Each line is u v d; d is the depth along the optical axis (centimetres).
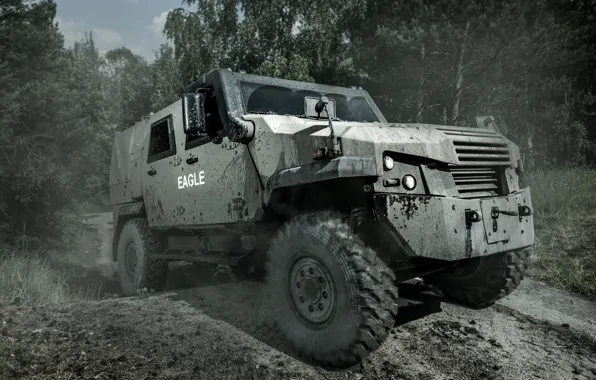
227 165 410
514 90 1224
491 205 326
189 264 753
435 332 358
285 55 1551
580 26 1140
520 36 1125
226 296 463
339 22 1525
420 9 1166
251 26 1556
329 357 292
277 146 351
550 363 311
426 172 309
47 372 292
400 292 464
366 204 314
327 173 300
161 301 459
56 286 632
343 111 487
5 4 1681
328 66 1540
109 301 474
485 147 349
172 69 2162
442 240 300
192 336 352
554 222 689
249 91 430
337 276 288
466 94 1308
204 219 445
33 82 1537
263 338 347
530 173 1058
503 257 392
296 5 1552
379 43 1288
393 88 1316
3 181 1196
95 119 3038
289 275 323
